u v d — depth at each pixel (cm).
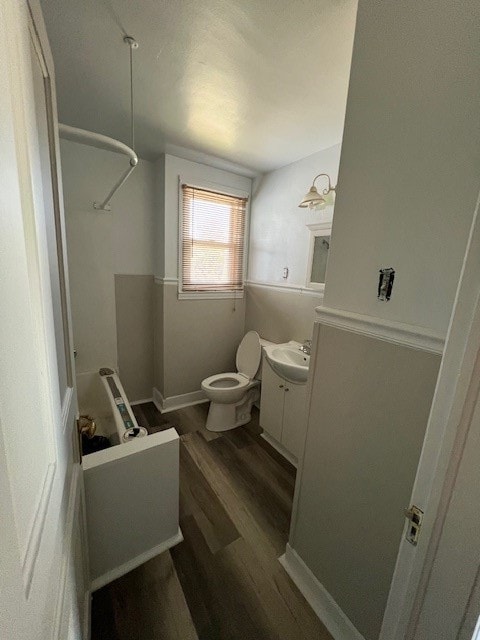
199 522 153
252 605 117
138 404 284
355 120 91
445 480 51
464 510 48
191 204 250
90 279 239
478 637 50
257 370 259
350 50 114
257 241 279
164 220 239
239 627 109
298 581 125
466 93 65
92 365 252
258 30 107
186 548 139
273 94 146
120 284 256
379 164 85
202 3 96
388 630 67
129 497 122
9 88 35
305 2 95
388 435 88
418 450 80
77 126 186
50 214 65
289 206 238
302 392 186
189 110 164
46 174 62
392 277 85
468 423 47
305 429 119
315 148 206
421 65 73
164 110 165
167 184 233
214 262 274
